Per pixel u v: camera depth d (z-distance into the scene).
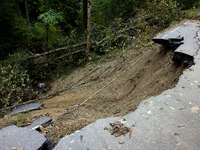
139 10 10.92
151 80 5.84
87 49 10.05
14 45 11.69
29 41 12.43
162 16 9.94
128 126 2.39
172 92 3.28
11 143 2.38
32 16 19.00
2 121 3.95
